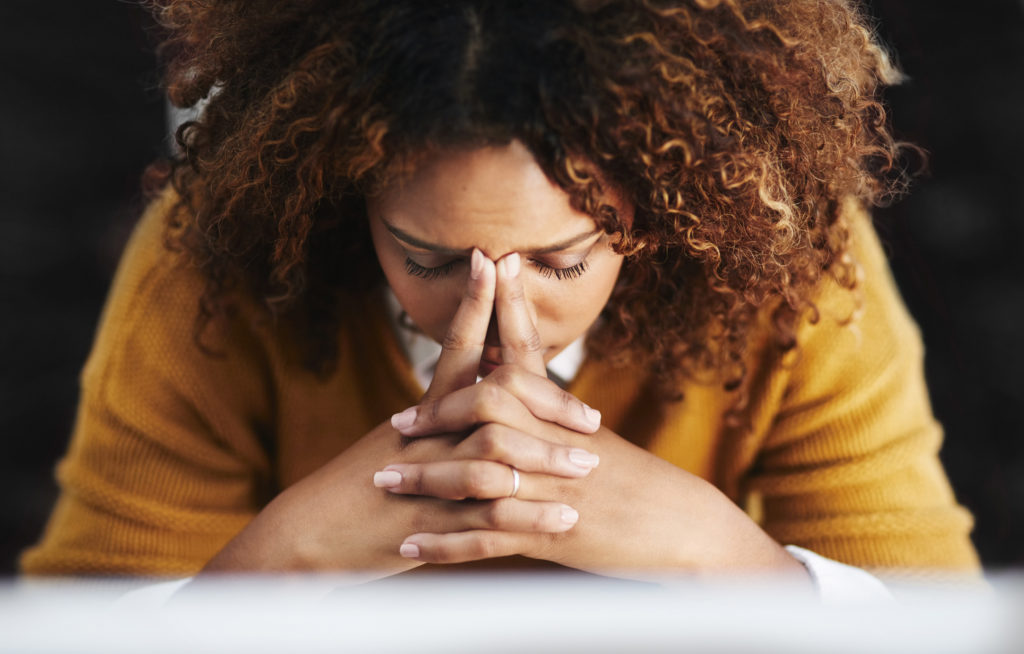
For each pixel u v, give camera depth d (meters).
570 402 0.97
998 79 2.53
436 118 0.75
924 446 1.20
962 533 1.20
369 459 0.99
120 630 0.29
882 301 1.18
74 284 2.61
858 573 1.08
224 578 0.99
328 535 0.98
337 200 0.94
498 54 0.76
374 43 0.79
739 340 1.09
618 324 1.09
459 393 0.94
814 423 1.18
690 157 0.83
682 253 1.00
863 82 1.04
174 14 1.00
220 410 1.17
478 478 0.93
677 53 0.83
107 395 1.15
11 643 0.28
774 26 0.90
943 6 2.54
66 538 1.16
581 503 0.97
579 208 0.80
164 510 1.15
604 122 0.78
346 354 1.15
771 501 1.26
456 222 0.80
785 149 0.93
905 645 0.28
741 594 0.30
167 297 1.13
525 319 0.89
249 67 0.92
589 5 0.78
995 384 2.39
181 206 1.07
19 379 2.45
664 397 1.15
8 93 2.72
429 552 0.95
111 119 2.77
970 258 2.51
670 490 0.99
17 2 2.80
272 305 1.07
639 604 0.29
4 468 2.33
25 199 2.65
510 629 0.28
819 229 1.03
